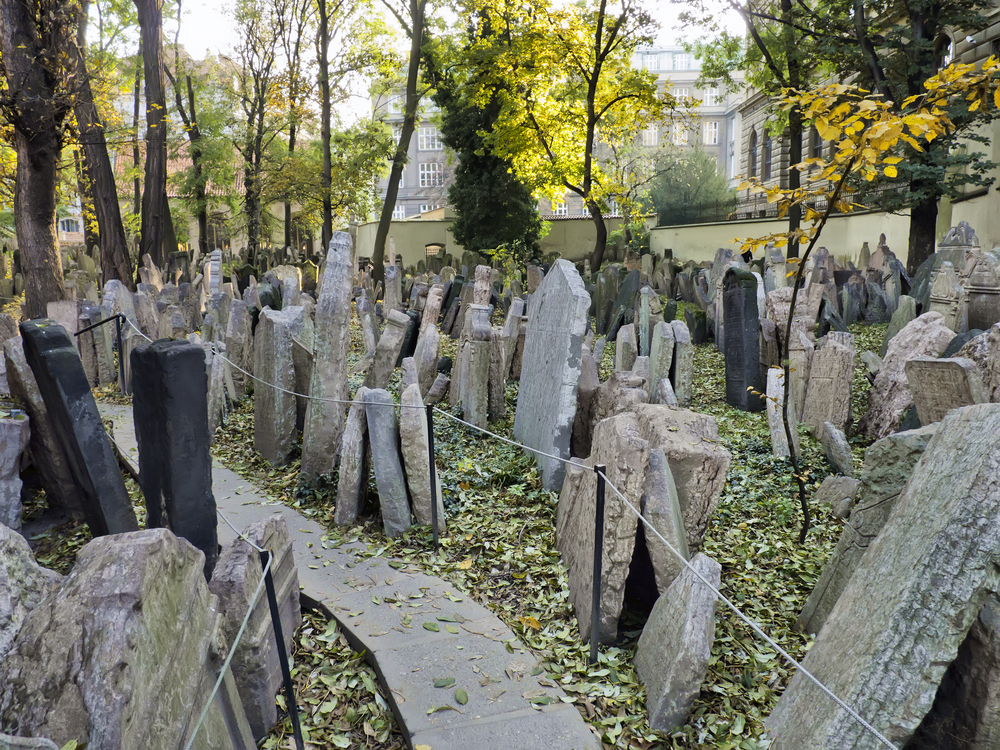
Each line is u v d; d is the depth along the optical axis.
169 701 2.22
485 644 4.07
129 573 2.14
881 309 14.59
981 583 2.46
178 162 39.03
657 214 37.62
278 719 3.64
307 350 8.02
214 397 8.66
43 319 4.66
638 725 3.39
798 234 5.32
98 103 16.95
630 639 4.18
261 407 7.77
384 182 64.75
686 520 4.78
